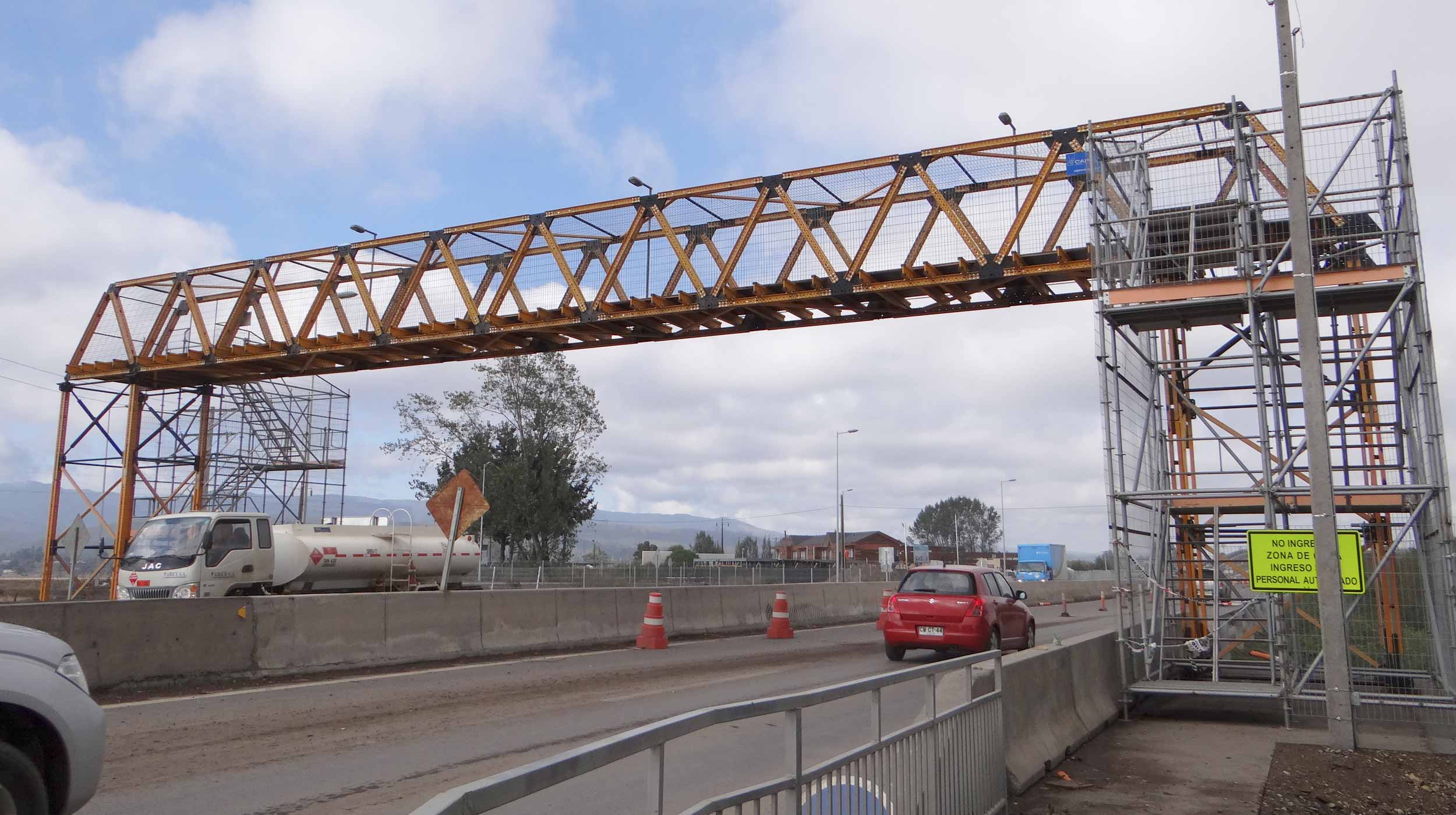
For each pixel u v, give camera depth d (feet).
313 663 45.14
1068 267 69.92
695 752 11.89
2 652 16.93
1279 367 42.63
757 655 59.93
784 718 13.32
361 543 80.23
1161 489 45.80
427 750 29.37
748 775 12.51
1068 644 34.40
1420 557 36.68
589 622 63.21
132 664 38.32
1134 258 41.91
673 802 11.19
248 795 24.03
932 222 76.23
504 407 215.31
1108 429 39.01
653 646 62.80
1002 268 72.08
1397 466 41.98
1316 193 40.83
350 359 100.68
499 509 199.52
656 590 66.64
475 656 53.57
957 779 20.77
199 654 40.73
